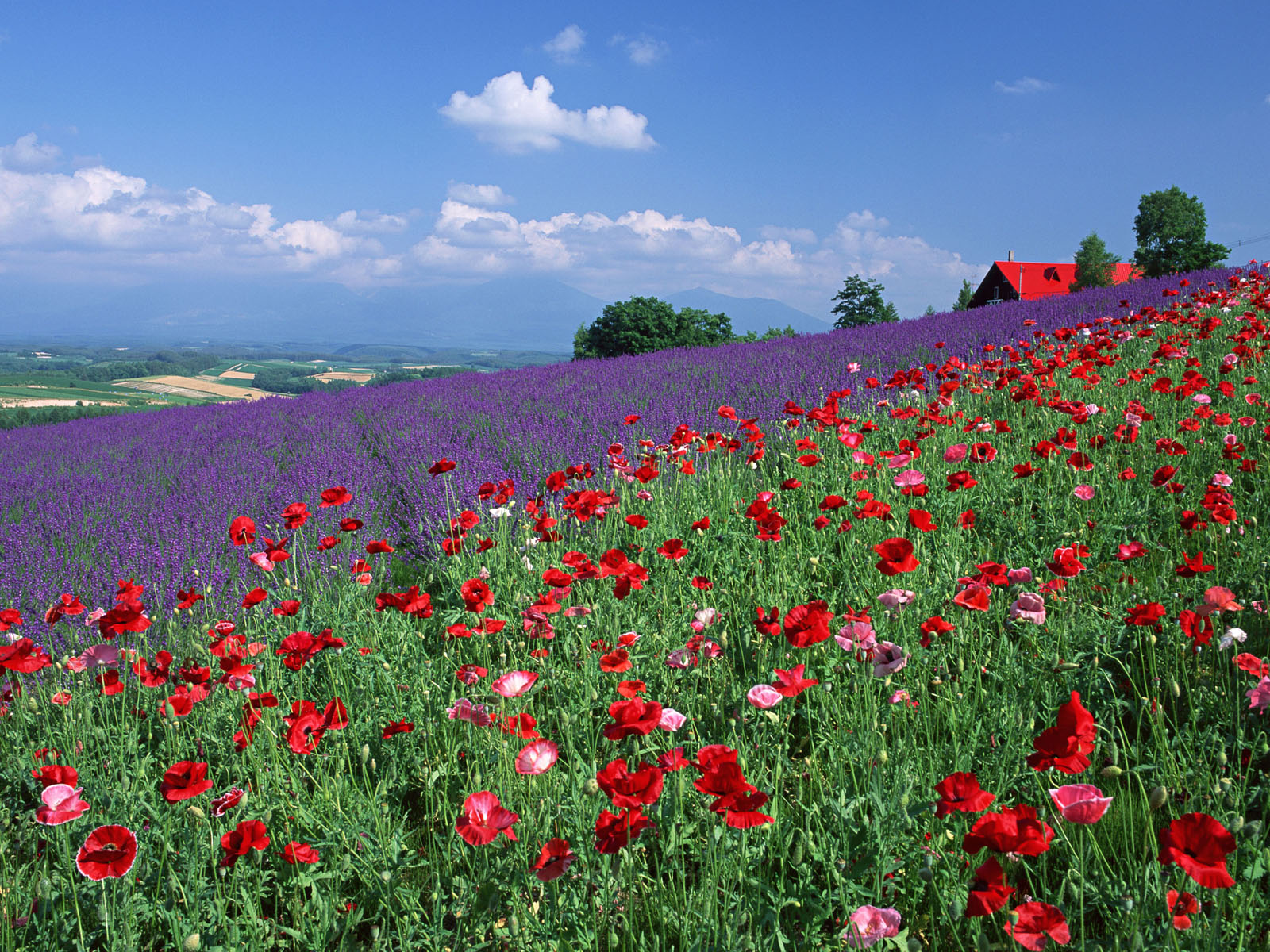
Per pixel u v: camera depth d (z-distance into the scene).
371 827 2.28
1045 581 3.17
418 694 2.96
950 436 5.47
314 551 4.70
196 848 2.13
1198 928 1.54
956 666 2.77
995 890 1.42
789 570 3.75
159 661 2.79
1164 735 2.20
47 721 2.94
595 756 2.53
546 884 1.97
